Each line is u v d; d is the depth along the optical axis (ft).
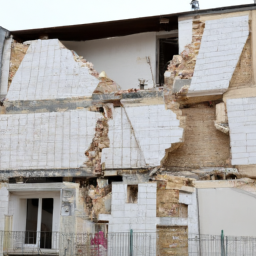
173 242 54.80
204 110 59.41
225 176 56.29
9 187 60.29
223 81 57.11
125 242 55.36
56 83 63.00
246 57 57.88
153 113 58.39
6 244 59.00
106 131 60.13
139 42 68.80
